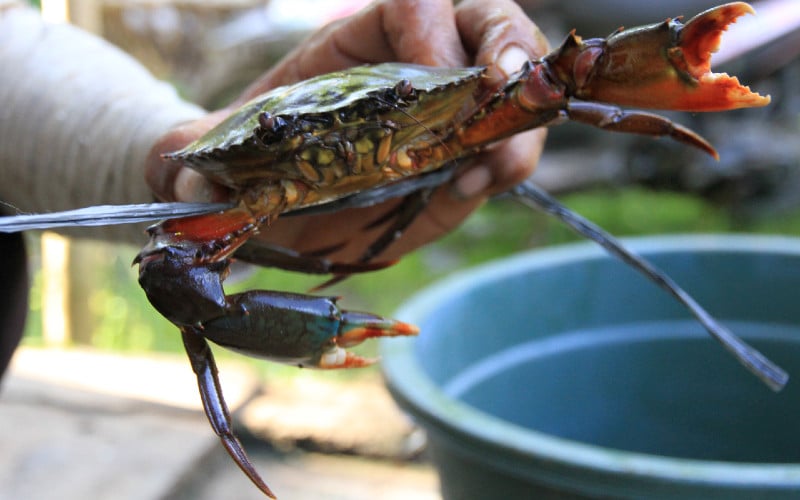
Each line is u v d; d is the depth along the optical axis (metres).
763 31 1.17
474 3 0.53
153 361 1.00
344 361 0.46
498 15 0.51
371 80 0.49
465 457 0.54
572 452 0.51
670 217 1.61
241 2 1.82
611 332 0.71
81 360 0.99
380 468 0.92
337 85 0.49
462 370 0.67
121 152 0.53
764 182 1.51
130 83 0.56
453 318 0.66
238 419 0.96
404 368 0.58
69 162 0.54
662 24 0.44
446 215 0.58
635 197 1.70
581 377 0.71
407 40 0.52
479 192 0.55
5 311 0.59
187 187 0.50
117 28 1.70
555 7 1.55
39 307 1.30
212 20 1.80
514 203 1.68
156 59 1.79
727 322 0.71
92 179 0.54
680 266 0.71
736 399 0.71
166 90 0.57
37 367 0.97
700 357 0.71
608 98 0.45
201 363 0.45
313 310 0.45
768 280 0.70
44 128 0.54
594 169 1.60
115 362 0.99
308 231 0.58
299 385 1.05
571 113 0.47
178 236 0.46
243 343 0.45
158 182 0.51
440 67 0.50
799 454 0.69
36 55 0.56
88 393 0.92
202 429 0.86
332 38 0.55
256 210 0.48
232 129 0.49
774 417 0.70
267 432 0.95
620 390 0.72
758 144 1.49
